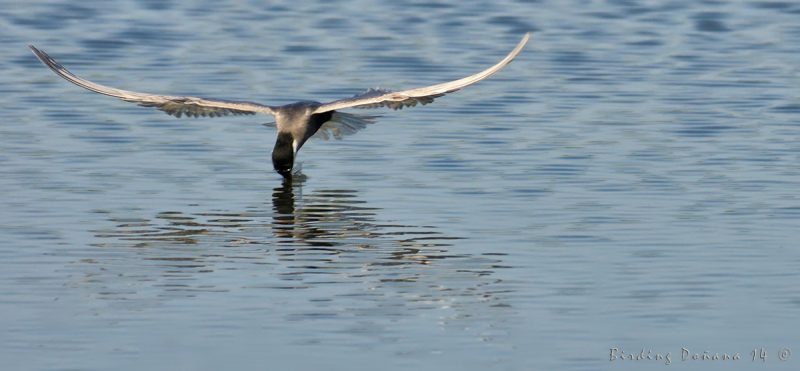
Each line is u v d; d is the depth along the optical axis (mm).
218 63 25766
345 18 30016
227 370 12156
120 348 12656
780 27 29469
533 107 22625
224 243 15891
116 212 17094
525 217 16859
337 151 20078
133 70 25188
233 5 31188
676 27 29438
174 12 30391
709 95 23484
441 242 15898
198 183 18484
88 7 30703
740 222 16578
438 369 12203
